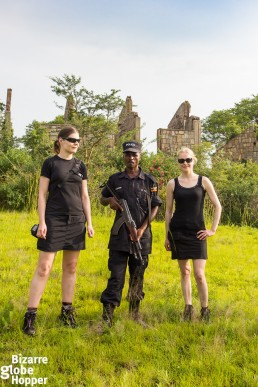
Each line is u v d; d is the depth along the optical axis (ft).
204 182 17.94
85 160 61.52
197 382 12.69
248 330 16.40
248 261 30.40
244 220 54.70
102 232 38.75
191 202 17.71
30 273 24.76
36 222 42.14
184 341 15.43
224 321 17.21
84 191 17.21
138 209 17.12
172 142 80.02
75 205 16.67
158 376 12.98
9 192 53.88
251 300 21.20
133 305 17.61
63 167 16.53
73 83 63.26
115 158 64.18
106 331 16.06
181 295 20.85
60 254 29.19
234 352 14.61
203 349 14.73
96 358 13.94
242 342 15.43
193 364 13.66
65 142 16.61
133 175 17.53
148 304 19.20
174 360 14.02
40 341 15.16
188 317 17.57
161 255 30.83
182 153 18.01
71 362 13.70
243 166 70.13
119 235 16.92
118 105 64.90
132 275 17.60
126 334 15.72
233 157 95.55
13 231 36.78
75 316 17.80
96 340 15.37
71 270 17.10
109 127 63.57
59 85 63.77
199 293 17.79
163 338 15.62
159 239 36.68
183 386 12.45
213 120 169.68
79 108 64.64
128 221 16.69
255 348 14.92
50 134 73.61
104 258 28.96
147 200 17.30
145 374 13.05
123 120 83.82
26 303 18.78
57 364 13.61
